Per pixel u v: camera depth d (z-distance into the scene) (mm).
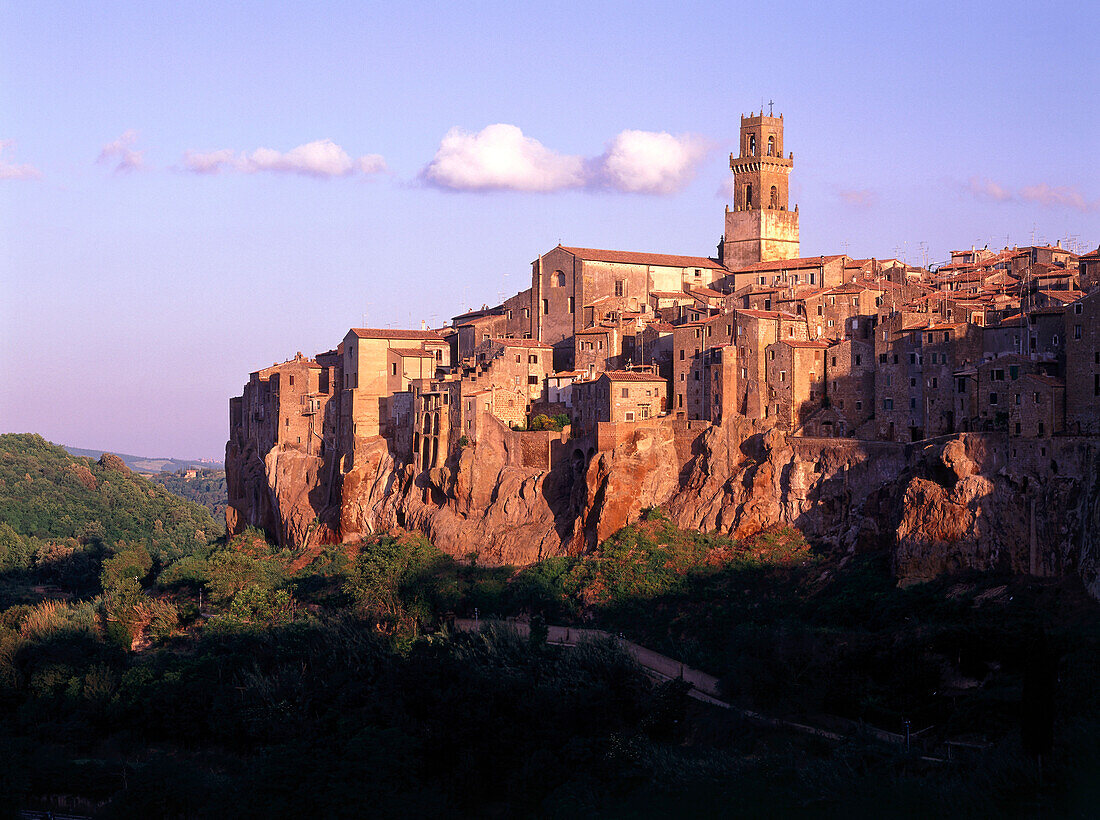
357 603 183375
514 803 134750
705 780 125125
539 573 181250
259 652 178125
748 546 172250
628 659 151625
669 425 189375
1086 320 147250
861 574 158750
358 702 158125
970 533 149625
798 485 173750
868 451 168625
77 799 151750
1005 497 148500
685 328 191875
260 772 140750
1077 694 120812
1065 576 140125
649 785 127812
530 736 142750
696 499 181500
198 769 155125
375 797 133125
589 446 190375
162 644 199250
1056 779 111812
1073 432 147500
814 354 182125
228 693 168875
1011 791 111812
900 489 160750
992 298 186875
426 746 146000
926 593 148625
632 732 143000
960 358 164750
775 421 181500
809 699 139000
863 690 136875
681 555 174000
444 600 180875
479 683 151500
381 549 194125
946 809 111688
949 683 134375
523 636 162750
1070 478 142875
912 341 170125
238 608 194875
